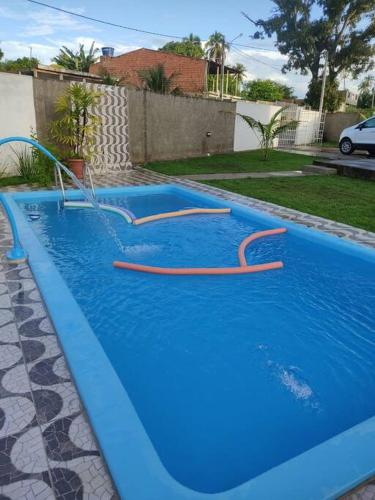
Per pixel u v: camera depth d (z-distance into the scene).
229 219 6.81
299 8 27.91
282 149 18.23
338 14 27.55
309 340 3.37
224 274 4.61
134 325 3.50
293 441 2.29
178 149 13.55
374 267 4.73
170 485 1.64
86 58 24.84
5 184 8.27
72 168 8.98
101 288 4.19
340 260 5.16
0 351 2.60
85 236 5.82
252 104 16.62
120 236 5.86
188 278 4.49
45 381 2.31
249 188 8.73
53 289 3.41
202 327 3.51
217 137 15.23
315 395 2.70
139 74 21.61
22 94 8.98
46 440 1.89
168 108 12.67
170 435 2.29
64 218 6.65
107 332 3.38
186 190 8.29
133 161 12.00
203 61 26.64
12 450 1.83
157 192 8.67
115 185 8.73
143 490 1.61
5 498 1.60
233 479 2.01
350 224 6.15
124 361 3.00
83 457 1.80
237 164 12.76
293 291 4.28
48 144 9.02
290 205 7.25
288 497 1.61
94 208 7.18
